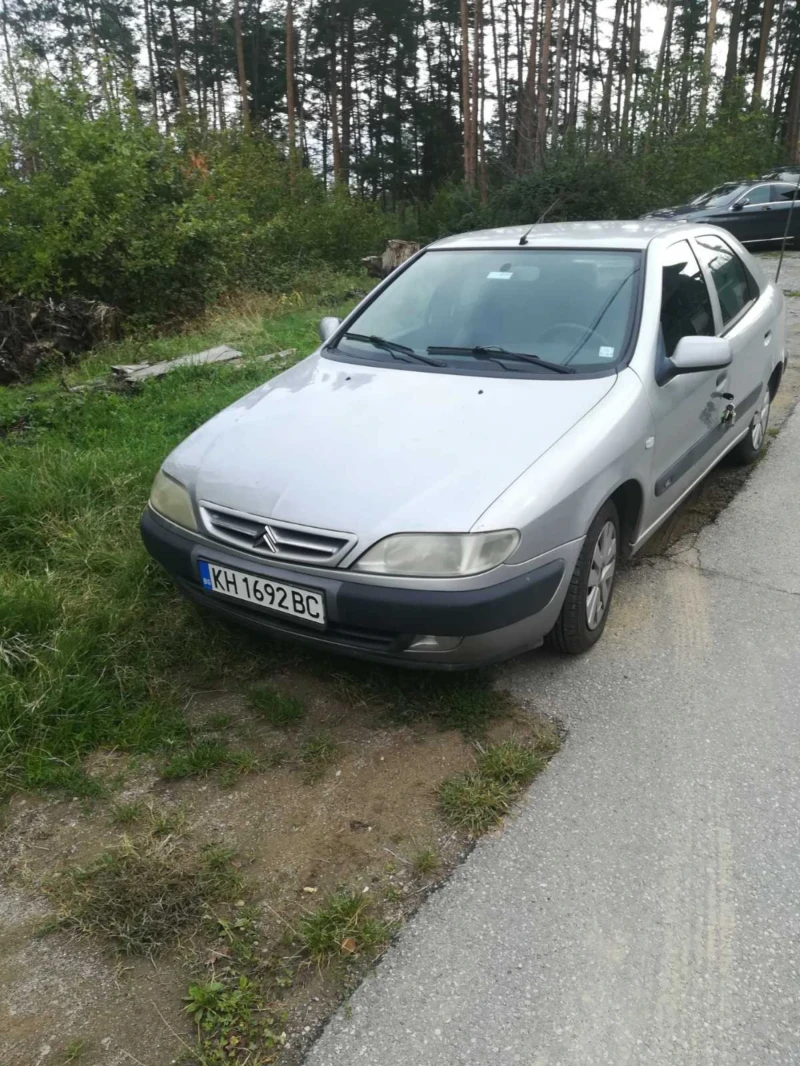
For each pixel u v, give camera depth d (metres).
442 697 3.16
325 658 3.41
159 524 3.36
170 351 9.48
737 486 5.27
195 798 2.73
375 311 4.29
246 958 2.16
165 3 41.94
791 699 3.19
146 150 12.31
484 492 2.85
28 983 2.12
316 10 40.22
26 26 43.44
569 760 2.87
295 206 19.22
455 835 2.56
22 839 2.59
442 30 45.69
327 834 2.57
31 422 6.15
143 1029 2.00
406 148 47.38
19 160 11.84
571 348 3.66
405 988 2.08
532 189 19.52
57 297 11.23
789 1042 1.95
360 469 3.01
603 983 2.09
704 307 4.40
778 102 46.16
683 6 42.75
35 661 3.25
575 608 3.23
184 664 3.42
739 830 2.57
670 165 21.33
